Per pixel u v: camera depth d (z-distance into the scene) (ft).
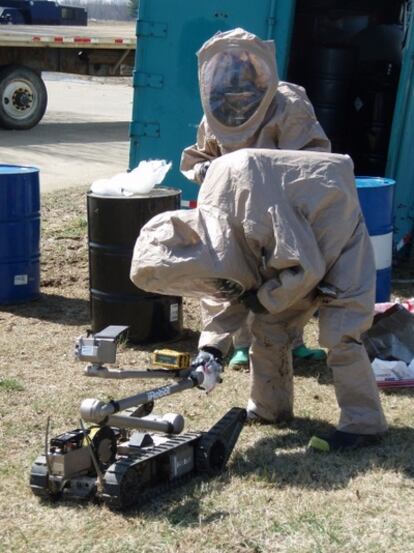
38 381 21.13
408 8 30.73
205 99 18.85
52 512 14.82
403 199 31.19
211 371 16.05
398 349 21.84
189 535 13.96
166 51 29.63
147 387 20.81
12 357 22.88
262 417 18.56
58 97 98.48
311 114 18.97
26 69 67.51
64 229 36.94
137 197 22.91
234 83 18.47
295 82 35.58
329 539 13.88
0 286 27.37
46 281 30.27
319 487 15.67
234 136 18.76
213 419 18.81
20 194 27.12
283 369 18.34
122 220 23.00
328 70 34.78
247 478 15.99
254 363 18.39
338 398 17.39
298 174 15.75
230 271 15.19
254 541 13.79
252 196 15.38
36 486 15.06
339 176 15.96
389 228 26.04
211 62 18.62
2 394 20.17
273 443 17.65
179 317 24.30
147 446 15.60
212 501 15.08
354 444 17.16
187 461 15.76
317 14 35.65
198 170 19.70
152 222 15.66
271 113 18.74
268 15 28.53
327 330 16.44
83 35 72.08
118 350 23.34
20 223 27.25
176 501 15.08
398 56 34.78
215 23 28.99
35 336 24.66
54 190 45.39
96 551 13.61
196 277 15.16
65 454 14.89
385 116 35.22
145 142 30.30
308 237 15.47
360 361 16.80
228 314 16.80
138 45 29.78
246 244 15.62
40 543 13.89
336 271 16.20
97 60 71.20
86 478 15.20
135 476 14.76
